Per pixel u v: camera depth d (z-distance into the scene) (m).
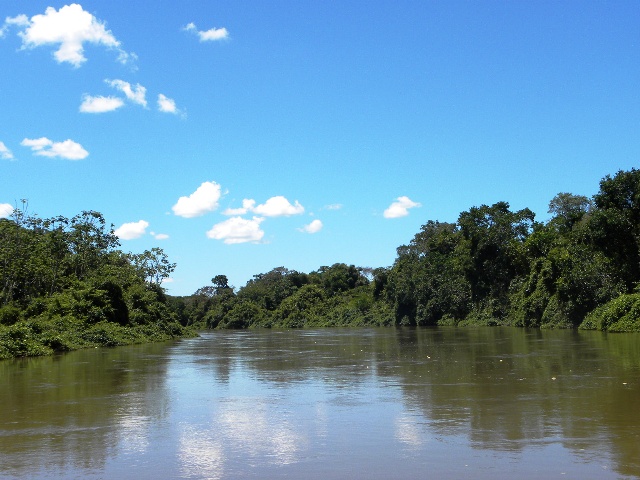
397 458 8.82
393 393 14.90
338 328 92.31
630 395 13.59
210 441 10.13
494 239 70.31
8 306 45.22
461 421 11.27
